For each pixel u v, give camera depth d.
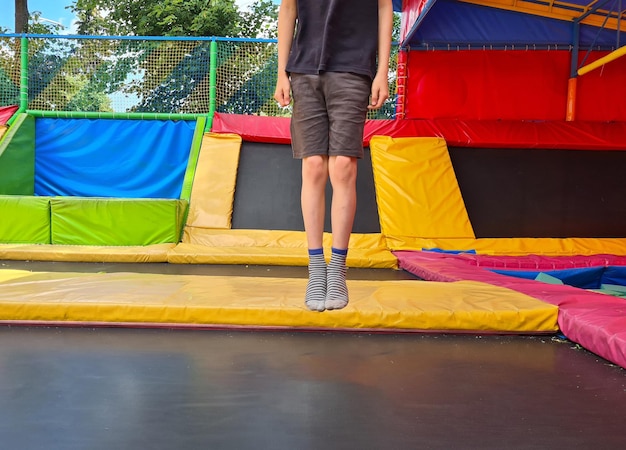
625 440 1.27
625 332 1.94
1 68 7.03
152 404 1.43
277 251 5.01
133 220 5.35
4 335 2.12
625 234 6.01
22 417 1.32
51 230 5.38
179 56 7.12
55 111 6.94
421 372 1.78
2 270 3.16
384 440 1.24
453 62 6.99
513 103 7.01
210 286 2.67
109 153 6.82
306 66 2.03
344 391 1.57
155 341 2.08
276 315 2.27
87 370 1.71
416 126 6.66
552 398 1.56
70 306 2.28
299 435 1.26
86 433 1.24
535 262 4.86
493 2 6.82
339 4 2.00
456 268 4.00
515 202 6.15
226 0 13.00
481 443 1.24
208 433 1.25
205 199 5.97
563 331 2.30
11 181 6.33
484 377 1.75
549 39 6.97
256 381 1.64
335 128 2.01
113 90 7.14
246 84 7.14
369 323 2.29
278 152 6.51
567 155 6.45
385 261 4.87
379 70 2.07
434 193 5.99
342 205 2.02
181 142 6.88
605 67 6.96
